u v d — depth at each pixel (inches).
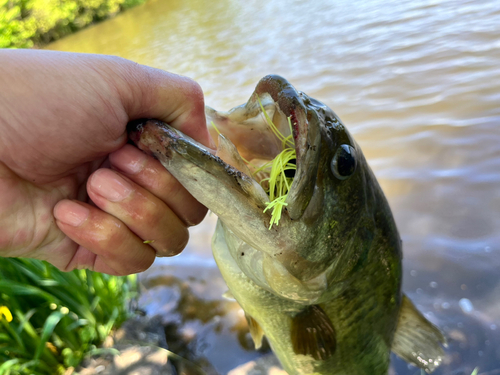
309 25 46.0
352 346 7.8
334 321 7.3
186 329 13.2
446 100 21.7
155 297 14.9
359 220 6.3
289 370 8.5
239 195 4.8
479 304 11.9
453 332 11.3
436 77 24.4
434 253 13.8
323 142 5.4
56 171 5.7
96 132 5.2
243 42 47.4
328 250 5.8
